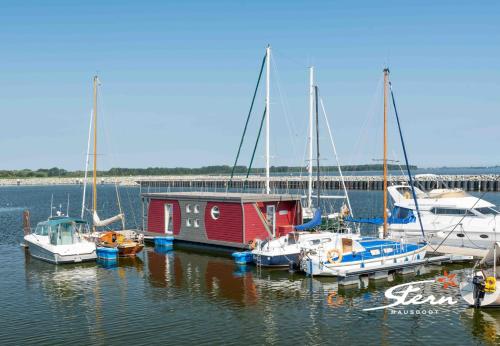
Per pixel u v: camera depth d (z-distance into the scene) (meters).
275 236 31.70
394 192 36.28
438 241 28.92
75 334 16.69
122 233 33.94
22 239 39.59
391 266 24.00
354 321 17.67
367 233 39.84
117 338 16.27
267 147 37.66
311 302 19.97
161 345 15.65
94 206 34.91
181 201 34.44
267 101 37.75
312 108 40.06
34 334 16.72
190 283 23.23
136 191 136.75
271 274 24.89
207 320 17.89
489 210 28.81
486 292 18.59
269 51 37.97
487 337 16.14
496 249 18.52
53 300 20.72
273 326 17.22
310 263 23.53
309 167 39.84
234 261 28.34
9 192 151.88
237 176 133.25
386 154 28.97
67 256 27.64
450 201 30.22
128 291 21.98
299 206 33.16
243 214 30.30
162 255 30.52
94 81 35.50
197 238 33.34
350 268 23.36
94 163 35.16
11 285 23.33
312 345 15.55
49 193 138.38
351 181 102.50
